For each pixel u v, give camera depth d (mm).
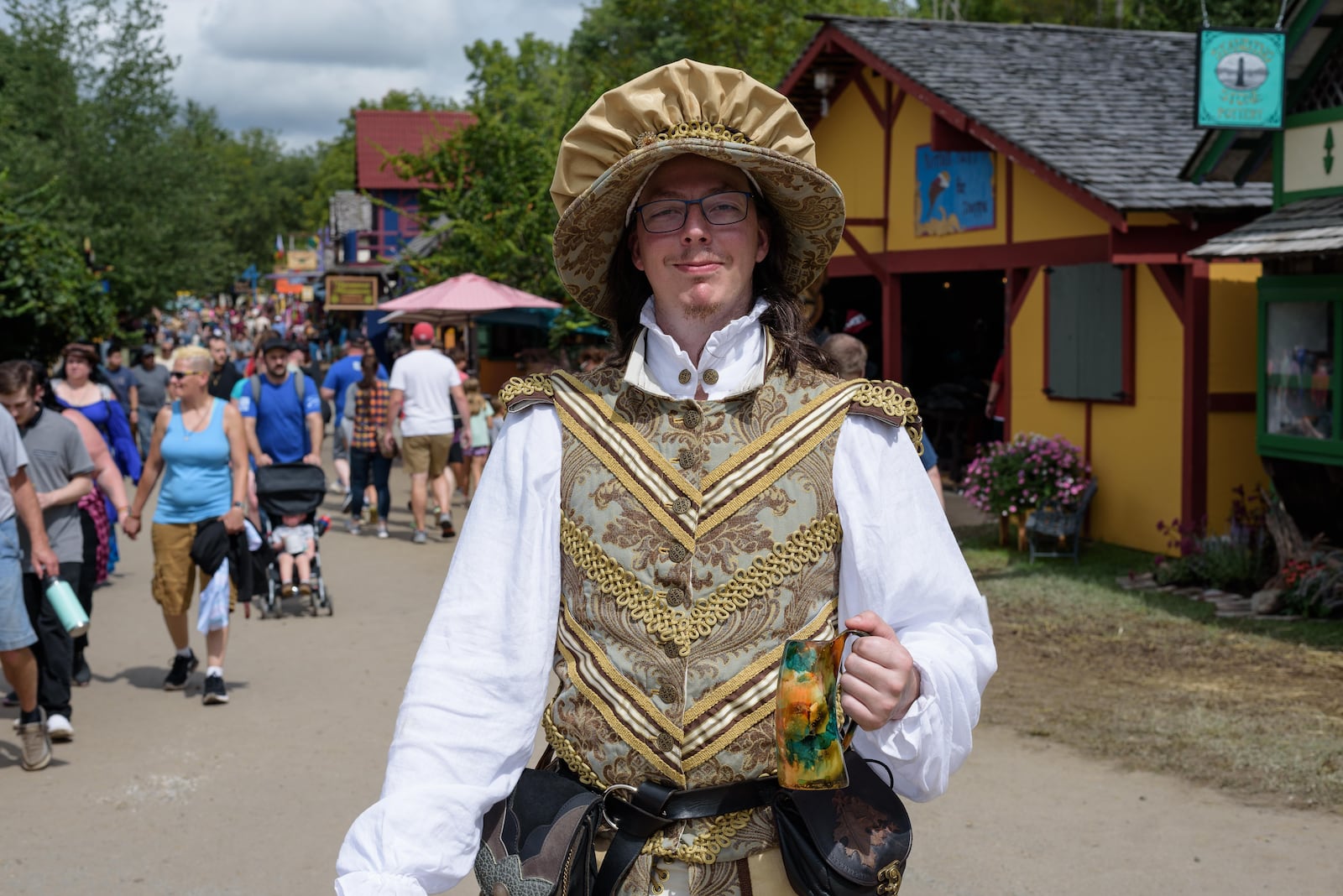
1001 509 10391
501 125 18438
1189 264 9914
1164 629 7844
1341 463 7938
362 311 31031
